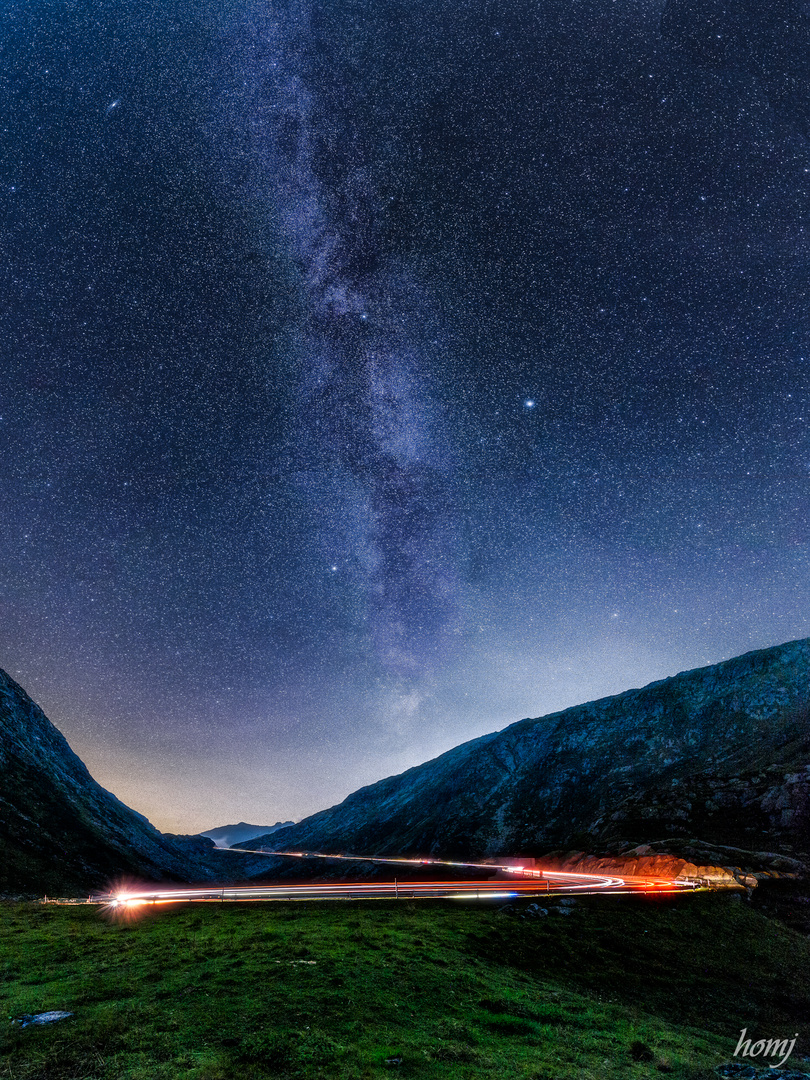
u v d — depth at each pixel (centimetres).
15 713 13812
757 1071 2189
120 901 4972
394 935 3234
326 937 3075
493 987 2719
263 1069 1708
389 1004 2297
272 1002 2177
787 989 3778
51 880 8225
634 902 4791
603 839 11056
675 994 3366
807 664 15275
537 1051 2116
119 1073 1614
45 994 2231
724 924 4688
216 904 4441
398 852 18288
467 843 16388
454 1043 2059
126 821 15025
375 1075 1730
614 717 18550
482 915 4009
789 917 5362
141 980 2403
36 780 11831
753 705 15050
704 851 7388
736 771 12119
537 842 14788
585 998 2948
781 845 8762
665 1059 2209
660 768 14962
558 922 4066
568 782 16888
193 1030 1928
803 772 10138
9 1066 1653
